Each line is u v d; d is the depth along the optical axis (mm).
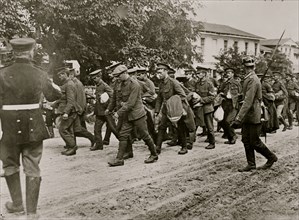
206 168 7441
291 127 13562
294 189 6098
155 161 7980
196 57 24062
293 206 5328
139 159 8234
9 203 5020
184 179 6613
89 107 14062
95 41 17297
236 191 5977
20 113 4695
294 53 26281
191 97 9711
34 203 4801
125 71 7535
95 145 9211
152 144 7883
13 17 13742
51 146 9648
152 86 9680
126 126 7660
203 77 9867
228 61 24406
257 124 7113
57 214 4930
